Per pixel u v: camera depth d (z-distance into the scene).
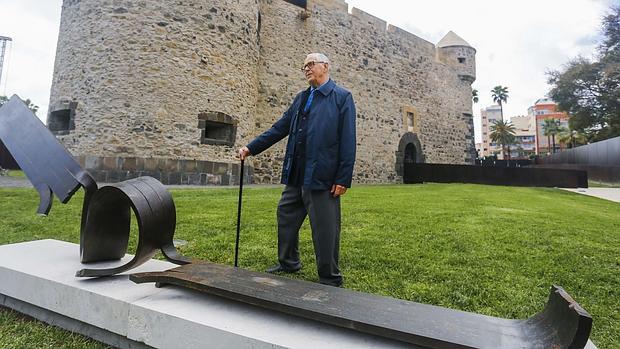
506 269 2.65
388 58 15.64
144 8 8.38
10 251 2.26
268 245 3.21
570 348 1.02
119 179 7.92
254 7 10.48
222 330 1.30
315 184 2.12
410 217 4.80
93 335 1.64
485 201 7.24
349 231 3.88
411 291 2.17
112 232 2.06
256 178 11.20
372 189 9.65
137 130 8.13
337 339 1.26
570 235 3.92
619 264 2.86
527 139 81.12
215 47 9.25
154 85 8.32
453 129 18.42
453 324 1.26
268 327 1.33
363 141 14.35
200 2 9.02
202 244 3.18
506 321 1.32
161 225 1.82
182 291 1.66
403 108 16.09
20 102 2.33
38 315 1.82
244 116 9.95
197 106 8.84
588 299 2.15
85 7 8.51
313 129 2.17
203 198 6.09
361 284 2.28
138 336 1.48
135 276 1.62
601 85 24.91
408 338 1.16
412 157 16.56
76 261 2.07
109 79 8.16
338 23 13.77
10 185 7.53
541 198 8.95
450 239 3.54
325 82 2.29
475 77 19.47
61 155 2.08
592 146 18.23
